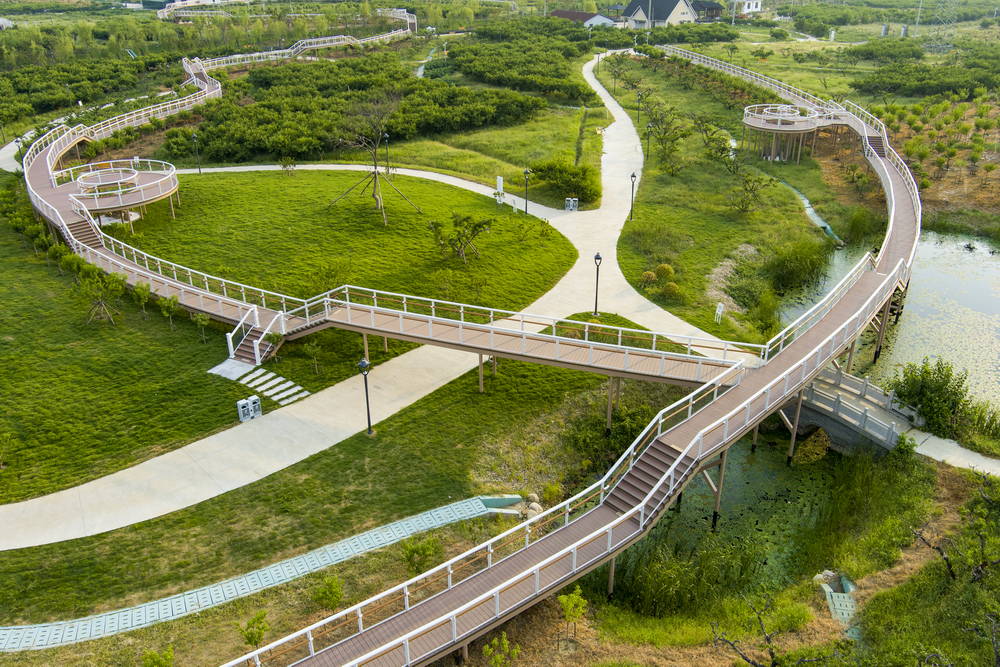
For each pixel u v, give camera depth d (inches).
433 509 914.7
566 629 762.8
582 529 844.0
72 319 1295.5
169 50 4227.4
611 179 2127.2
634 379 1114.7
